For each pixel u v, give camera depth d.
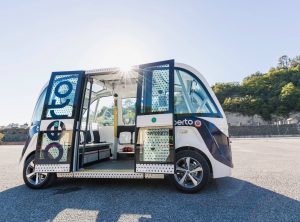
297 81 73.44
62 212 3.54
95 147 6.23
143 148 4.45
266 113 64.38
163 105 4.46
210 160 4.33
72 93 5.04
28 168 5.11
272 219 3.09
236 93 76.56
